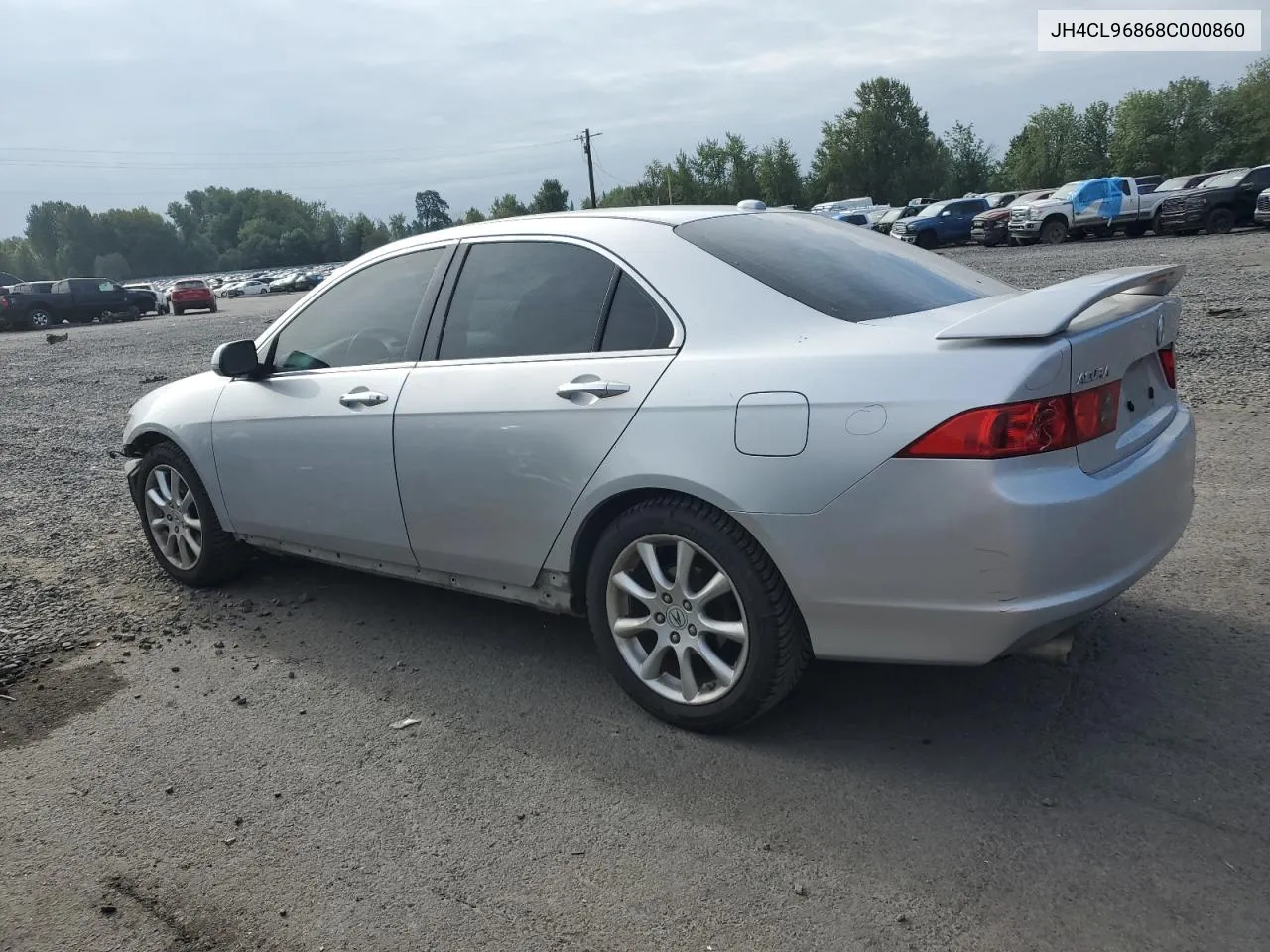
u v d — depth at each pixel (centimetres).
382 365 384
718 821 270
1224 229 2697
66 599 474
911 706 325
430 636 408
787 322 295
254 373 429
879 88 7800
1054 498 252
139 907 250
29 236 14525
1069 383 257
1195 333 996
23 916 248
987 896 233
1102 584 265
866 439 264
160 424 465
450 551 364
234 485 437
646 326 316
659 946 225
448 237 384
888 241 382
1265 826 251
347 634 414
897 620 271
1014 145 7788
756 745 308
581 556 335
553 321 339
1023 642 262
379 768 308
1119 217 2984
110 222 14400
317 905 246
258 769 312
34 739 339
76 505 676
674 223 339
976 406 251
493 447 338
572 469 318
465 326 364
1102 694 321
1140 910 225
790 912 233
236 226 15825
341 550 409
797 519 274
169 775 311
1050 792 272
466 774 302
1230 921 219
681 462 293
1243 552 428
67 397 1322
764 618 289
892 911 231
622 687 331
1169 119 6450
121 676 386
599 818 275
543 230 356
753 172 8325
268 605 453
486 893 247
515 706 343
